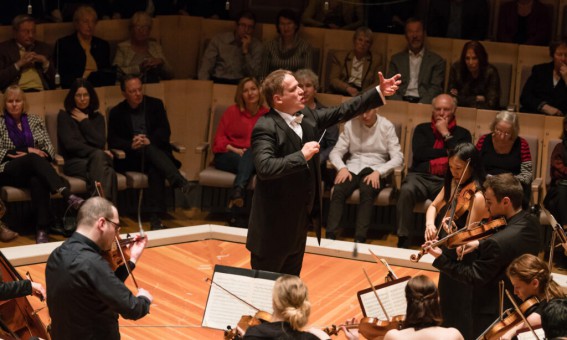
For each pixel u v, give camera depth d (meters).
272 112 6.98
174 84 12.20
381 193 10.78
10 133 10.63
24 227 10.91
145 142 11.21
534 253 6.54
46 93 11.27
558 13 12.73
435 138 10.96
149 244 10.09
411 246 10.82
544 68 11.54
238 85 11.58
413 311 5.35
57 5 13.31
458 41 12.31
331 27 13.12
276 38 12.47
